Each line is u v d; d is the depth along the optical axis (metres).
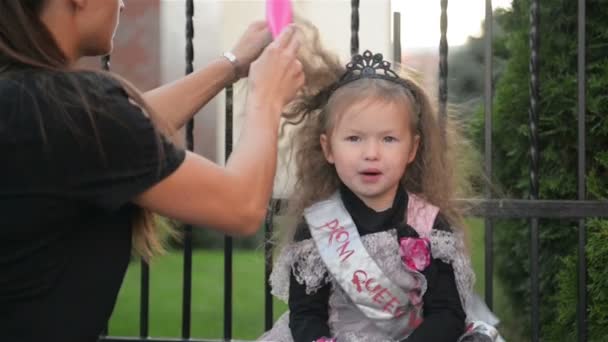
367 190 2.30
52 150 1.56
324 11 8.09
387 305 2.31
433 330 2.25
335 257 2.33
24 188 1.55
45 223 1.58
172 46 9.23
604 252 3.12
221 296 7.02
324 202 2.42
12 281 1.58
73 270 1.63
